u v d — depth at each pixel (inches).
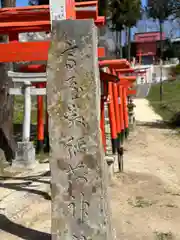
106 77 392.5
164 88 1635.1
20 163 394.6
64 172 183.6
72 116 181.9
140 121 991.6
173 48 2165.4
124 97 645.3
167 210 277.4
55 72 182.1
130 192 323.0
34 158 404.2
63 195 184.4
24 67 423.8
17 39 279.4
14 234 223.5
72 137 182.2
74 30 179.9
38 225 238.1
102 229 183.3
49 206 274.4
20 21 275.3
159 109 1191.6
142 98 1437.0
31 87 408.2
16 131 644.1
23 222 243.1
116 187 335.0
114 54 575.5
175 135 750.5
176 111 1081.4
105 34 573.3
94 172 181.8
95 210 182.9
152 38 2230.6
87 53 179.9
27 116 402.3
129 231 235.0
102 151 187.3
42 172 381.1
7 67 427.2
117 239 221.6
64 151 183.2
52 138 183.8
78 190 183.3
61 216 185.0
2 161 412.5
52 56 182.2
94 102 180.7
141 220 254.8
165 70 1819.6
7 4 428.5
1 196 298.2
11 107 438.6
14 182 342.3
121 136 574.6
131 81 653.9
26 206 274.4
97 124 181.0
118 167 409.4
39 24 261.9
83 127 181.3
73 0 225.5
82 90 180.7
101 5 807.7
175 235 231.0
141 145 617.3
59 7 221.9
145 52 2251.5
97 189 182.1
